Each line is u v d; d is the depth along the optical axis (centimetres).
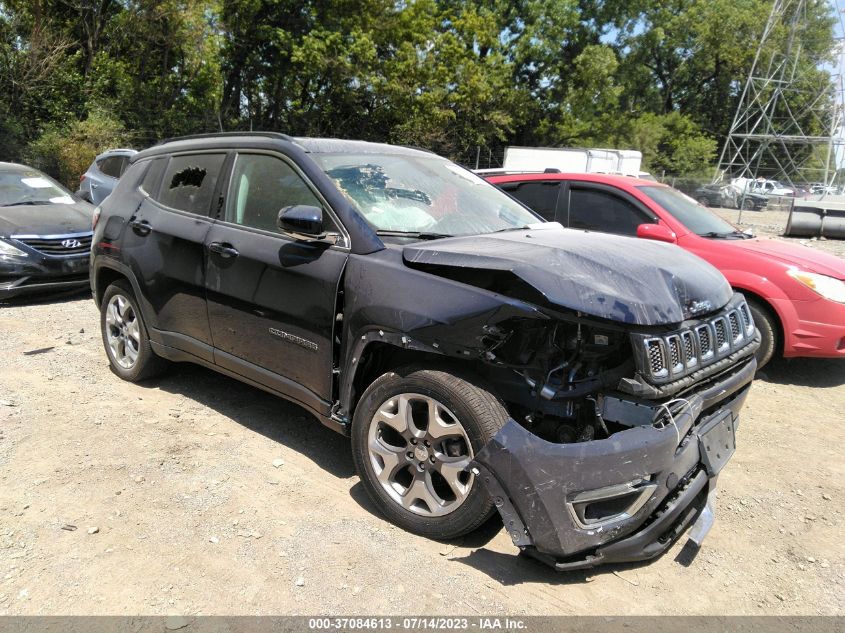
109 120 2127
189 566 274
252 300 362
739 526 331
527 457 254
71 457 362
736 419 326
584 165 2116
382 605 255
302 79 2767
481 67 3138
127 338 476
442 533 289
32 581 261
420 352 313
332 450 390
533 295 266
